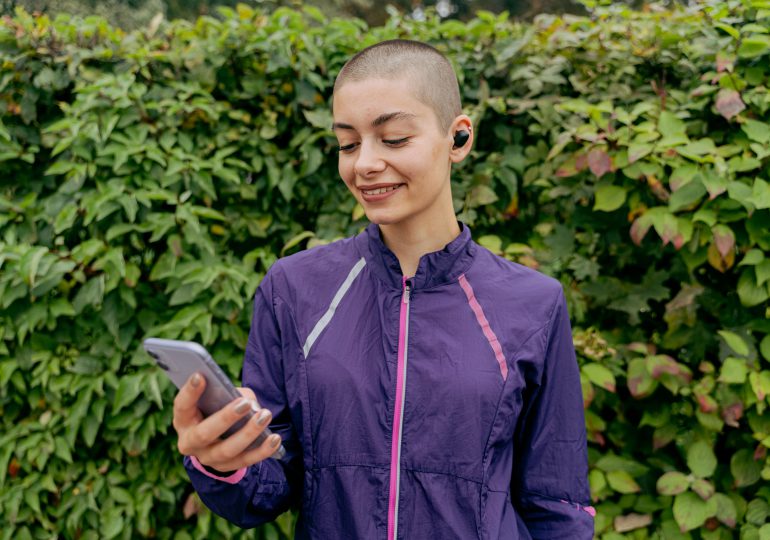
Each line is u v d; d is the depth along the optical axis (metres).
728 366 1.84
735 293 1.96
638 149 1.81
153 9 6.48
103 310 2.04
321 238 2.18
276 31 2.15
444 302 1.02
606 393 2.02
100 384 2.04
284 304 1.05
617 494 2.07
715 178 1.78
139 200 1.98
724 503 1.88
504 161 2.10
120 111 2.05
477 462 0.95
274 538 2.12
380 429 0.96
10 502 2.08
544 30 2.23
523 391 1.05
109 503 2.13
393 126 0.92
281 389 1.05
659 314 2.10
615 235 2.03
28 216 2.10
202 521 2.08
